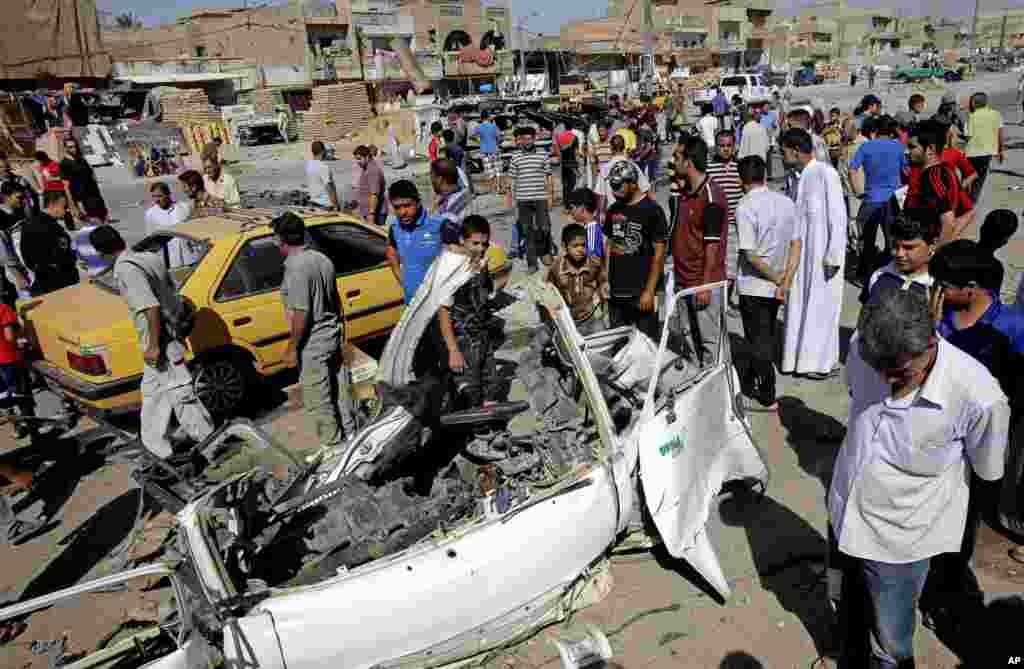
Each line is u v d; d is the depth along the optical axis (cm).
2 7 3073
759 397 561
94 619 386
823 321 588
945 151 687
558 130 1486
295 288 493
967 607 340
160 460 346
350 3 4397
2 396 580
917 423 229
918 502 240
